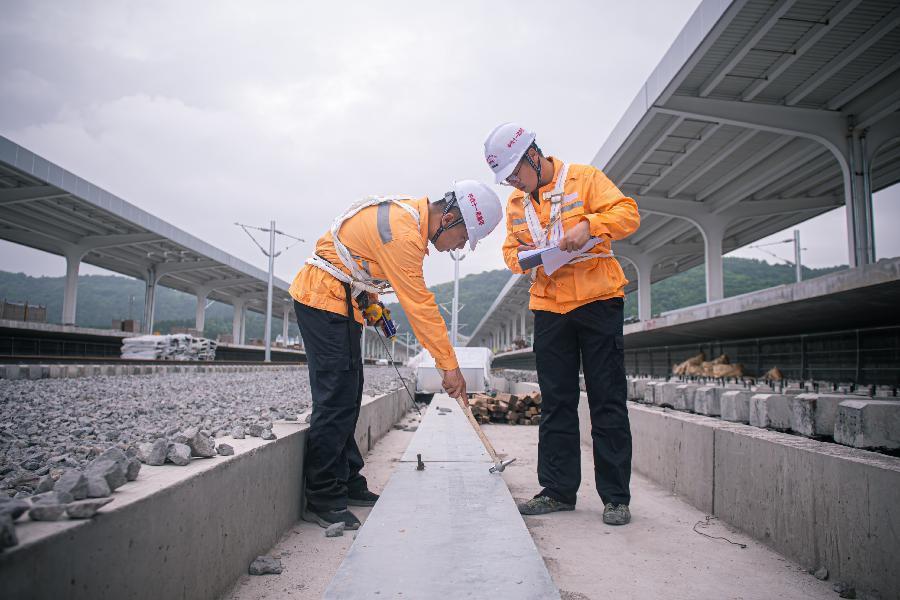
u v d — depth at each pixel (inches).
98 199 1120.8
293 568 88.7
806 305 315.9
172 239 1433.3
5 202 1023.6
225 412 223.8
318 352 112.5
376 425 234.2
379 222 104.4
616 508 112.4
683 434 134.4
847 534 78.0
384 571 64.9
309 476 113.6
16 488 84.7
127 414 200.7
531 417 318.0
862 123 644.1
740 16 488.1
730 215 1032.8
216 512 74.7
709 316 436.5
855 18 484.4
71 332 1181.7
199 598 69.7
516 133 110.7
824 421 101.6
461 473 119.6
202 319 2130.9
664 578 84.3
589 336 115.4
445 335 105.6
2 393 253.8
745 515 105.4
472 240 107.7
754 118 645.9
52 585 43.4
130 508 54.2
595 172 112.8
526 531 79.7
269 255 1494.8
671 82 585.6
